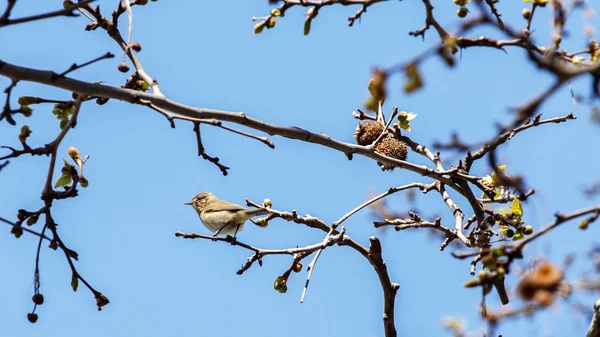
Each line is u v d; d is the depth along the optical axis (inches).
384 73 321.1
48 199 436.5
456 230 558.3
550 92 313.0
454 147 370.0
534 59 322.3
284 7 446.6
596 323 425.4
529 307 350.0
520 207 527.5
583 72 317.1
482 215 555.2
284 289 516.1
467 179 538.3
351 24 437.4
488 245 533.3
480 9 346.0
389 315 551.8
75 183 449.4
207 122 442.9
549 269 330.6
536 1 408.8
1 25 374.6
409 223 564.7
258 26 447.8
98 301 452.4
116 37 518.3
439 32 389.7
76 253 447.2
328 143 508.4
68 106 465.1
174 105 456.4
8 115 420.5
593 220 335.9
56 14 383.9
